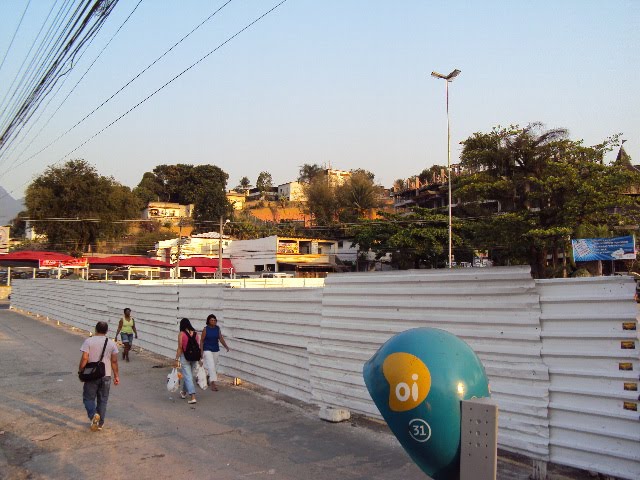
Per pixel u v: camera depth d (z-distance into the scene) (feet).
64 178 193.57
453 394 9.27
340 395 27.53
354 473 19.75
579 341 18.49
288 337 32.45
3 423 27.71
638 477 16.58
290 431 25.39
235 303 38.65
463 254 151.12
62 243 189.67
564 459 18.16
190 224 287.89
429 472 9.82
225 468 20.63
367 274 26.66
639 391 16.89
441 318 22.80
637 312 17.35
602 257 92.27
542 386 19.07
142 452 22.79
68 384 38.14
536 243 103.45
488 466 8.73
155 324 53.06
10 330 79.56
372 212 259.80
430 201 219.20
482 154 110.32
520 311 20.20
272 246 178.91
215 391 35.06
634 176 98.99
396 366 9.70
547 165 105.50
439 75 116.16
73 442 24.36
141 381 39.14
